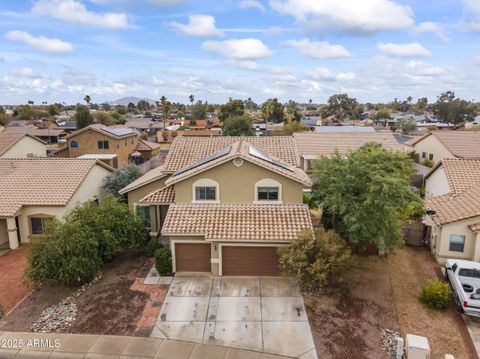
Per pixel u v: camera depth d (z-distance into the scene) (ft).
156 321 50.24
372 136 158.40
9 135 137.49
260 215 64.90
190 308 53.26
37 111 481.05
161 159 157.28
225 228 61.57
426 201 81.41
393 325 49.49
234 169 66.69
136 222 70.23
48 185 85.20
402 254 72.64
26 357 43.88
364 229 58.80
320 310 52.75
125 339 46.73
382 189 57.77
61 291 59.31
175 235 61.57
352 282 60.75
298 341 46.06
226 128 271.90
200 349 44.73
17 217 80.38
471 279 56.18
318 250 57.77
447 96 482.69
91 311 53.01
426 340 42.06
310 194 90.22
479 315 49.16
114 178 106.11
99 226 64.54
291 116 328.08
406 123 317.22
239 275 62.90
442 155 141.69
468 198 73.36
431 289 53.93
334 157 72.38
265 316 51.24
